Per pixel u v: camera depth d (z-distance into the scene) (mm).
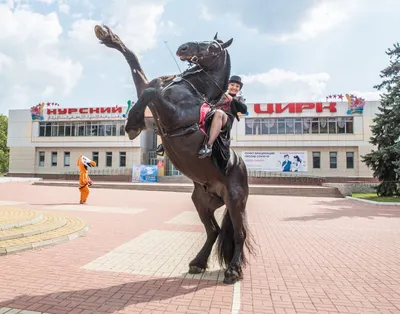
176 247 6902
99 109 41969
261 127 38781
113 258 5832
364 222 12023
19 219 8180
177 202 18188
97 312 3482
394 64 22984
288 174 37875
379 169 22625
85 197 16125
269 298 4027
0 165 57656
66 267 5195
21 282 4426
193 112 3881
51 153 43656
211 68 4316
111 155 42062
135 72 3990
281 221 11922
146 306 3670
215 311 3576
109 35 3854
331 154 37719
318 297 4105
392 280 4898
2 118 60000
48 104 43688
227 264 4809
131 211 13648
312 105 37875
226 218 4859
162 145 4312
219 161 4137
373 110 37188
